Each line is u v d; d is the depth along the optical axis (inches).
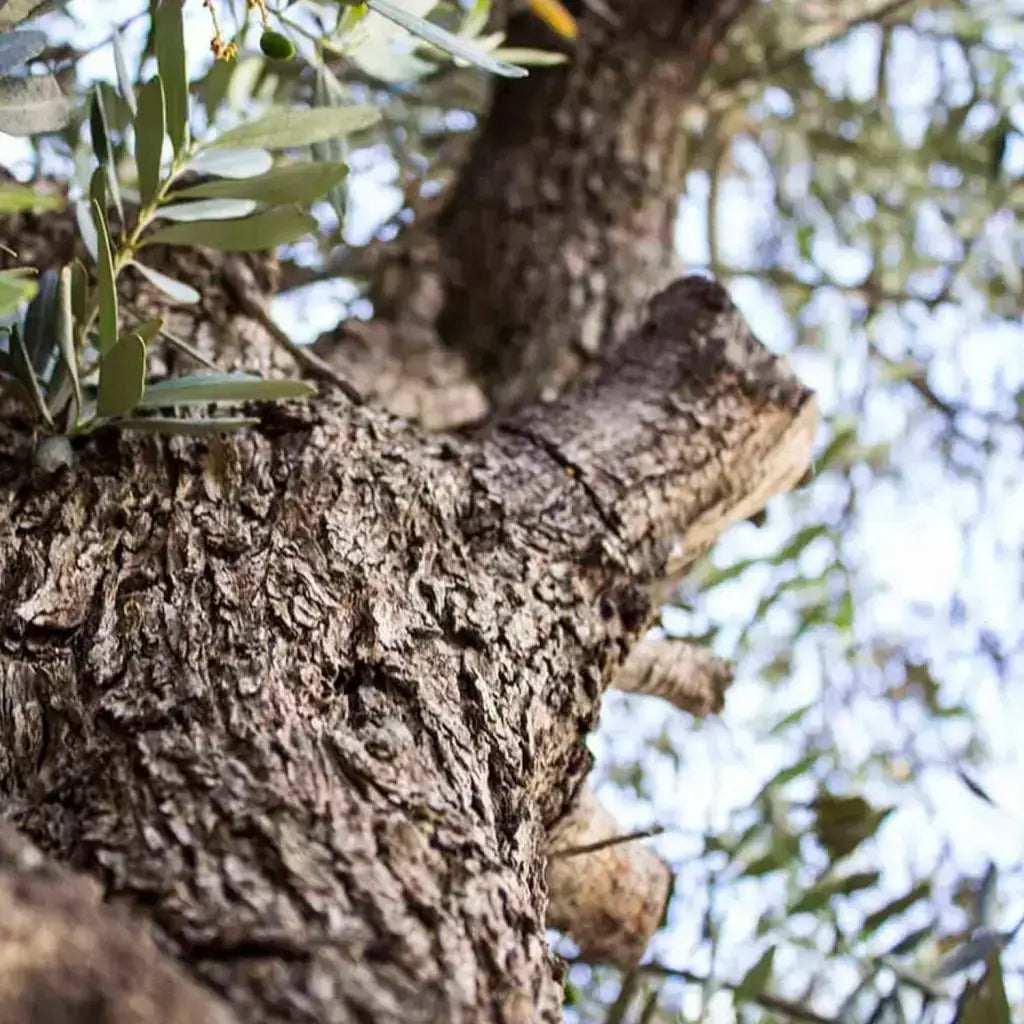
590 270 45.9
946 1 62.3
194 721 27.9
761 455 37.6
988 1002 34.6
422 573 31.8
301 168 31.3
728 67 58.8
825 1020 38.7
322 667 29.5
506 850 28.8
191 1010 22.4
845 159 61.6
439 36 30.5
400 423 35.3
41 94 30.1
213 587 30.4
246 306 37.3
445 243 47.6
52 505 31.6
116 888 25.7
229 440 33.1
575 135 49.7
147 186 31.6
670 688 39.9
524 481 34.8
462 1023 25.3
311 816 26.8
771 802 40.9
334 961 25.2
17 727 28.5
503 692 30.6
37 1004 21.1
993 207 57.0
